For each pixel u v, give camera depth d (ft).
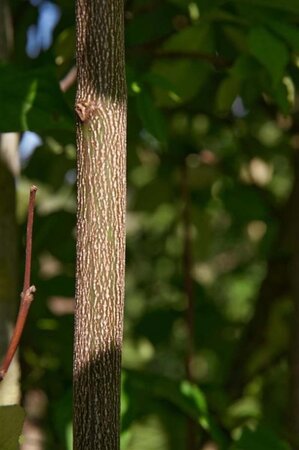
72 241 11.41
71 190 12.69
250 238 16.99
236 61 8.91
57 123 7.69
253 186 14.43
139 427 12.32
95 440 5.71
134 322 15.29
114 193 5.76
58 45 8.84
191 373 11.44
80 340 5.74
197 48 9.21
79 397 5.73
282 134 15.14
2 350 8.19
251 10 8.66
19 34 10.89
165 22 9.85
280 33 8.48
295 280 12.69
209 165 14.21
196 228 14.47
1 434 6.13
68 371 11.84
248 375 14.35
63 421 8.48
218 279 19.42
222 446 8.86
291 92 9.02
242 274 18.79
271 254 14.51
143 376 9.10
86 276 5.74
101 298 5.73
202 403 8.98
